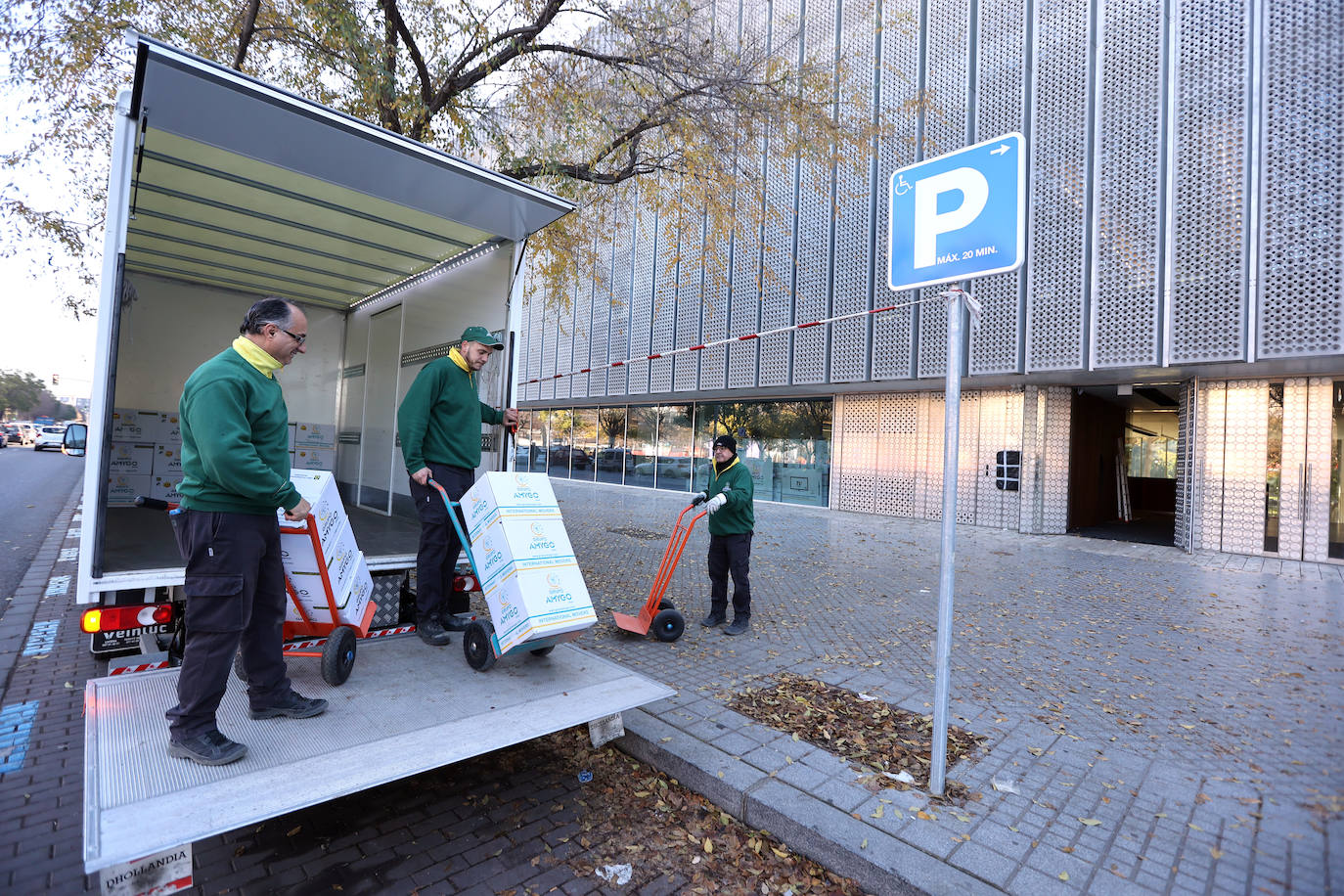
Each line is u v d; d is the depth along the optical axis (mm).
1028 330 10922
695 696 4176
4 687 4254
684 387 16453
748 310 14961
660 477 20219
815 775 3197
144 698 2957
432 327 6270
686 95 7766
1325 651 5406
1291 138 8664
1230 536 10664
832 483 15773
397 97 6461
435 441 4148
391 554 4551
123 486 7266
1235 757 3500
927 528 13031
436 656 3752
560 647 4016
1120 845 2689
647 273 17516
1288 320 8711
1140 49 9781
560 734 3863
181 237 5883
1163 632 5965
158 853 2059
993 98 11242
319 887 2494
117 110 3021
